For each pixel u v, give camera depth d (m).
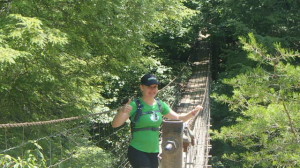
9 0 6.31
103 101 9.78
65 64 7.75
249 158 5.70
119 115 3.81
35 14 6.59
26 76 6.97
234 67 16.78
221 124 15.72
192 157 6.88
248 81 5.32
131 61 8.22
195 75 19.72
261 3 16.06
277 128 5.36
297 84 5.19
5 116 7.25
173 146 3.93
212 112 15.34
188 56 22.47
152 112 3.92
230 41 22.23
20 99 7.34
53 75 7.44
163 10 8.86
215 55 22.98
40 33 5.55
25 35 5.50
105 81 9.38
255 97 5.55
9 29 5.68
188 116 4.17
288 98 5.25
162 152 3.97
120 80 13.23
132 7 7.60
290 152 5.34
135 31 7.86
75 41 7.28
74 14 7.00
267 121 5.18
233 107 5.79
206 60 22.64
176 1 8.89
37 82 7.23
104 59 8.23
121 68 8.56
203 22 20.02
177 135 3.96
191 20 19.11
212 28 20.48
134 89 13.64
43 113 7.69
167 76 16.88
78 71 7.99
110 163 6.05
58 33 5.94
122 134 7.96
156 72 16.25
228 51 17.30
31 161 3.36
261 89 5.27
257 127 5.28
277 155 5.45
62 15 6.87
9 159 3.19
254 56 5.25
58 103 8.10
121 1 7.16
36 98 7.24
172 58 20.88
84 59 8.05
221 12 18.80
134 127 3.92
